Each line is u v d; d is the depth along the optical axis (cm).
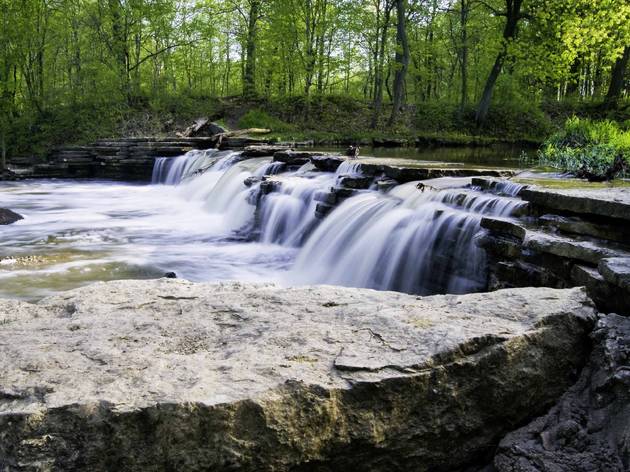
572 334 309
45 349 284
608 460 249
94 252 963
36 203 1559
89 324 319
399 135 2523
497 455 279
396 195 877
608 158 1061
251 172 1414
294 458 249
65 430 232
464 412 277
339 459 260
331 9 2945
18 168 2169
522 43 2280
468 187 829
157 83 2878
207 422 236
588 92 3750
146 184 2056
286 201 1077
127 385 249
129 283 409
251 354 277
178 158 2020
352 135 2438
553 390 300
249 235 1115
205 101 2841
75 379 254
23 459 229
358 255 816
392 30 2948
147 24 2783
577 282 433
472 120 2906
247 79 2977
